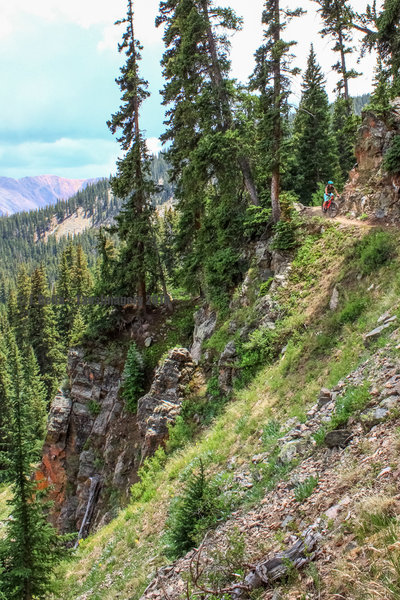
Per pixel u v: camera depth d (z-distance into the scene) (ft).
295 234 58.85
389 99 57.31
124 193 88.94
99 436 79.61
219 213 71.20
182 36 72.64
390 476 16.24
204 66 70.44
